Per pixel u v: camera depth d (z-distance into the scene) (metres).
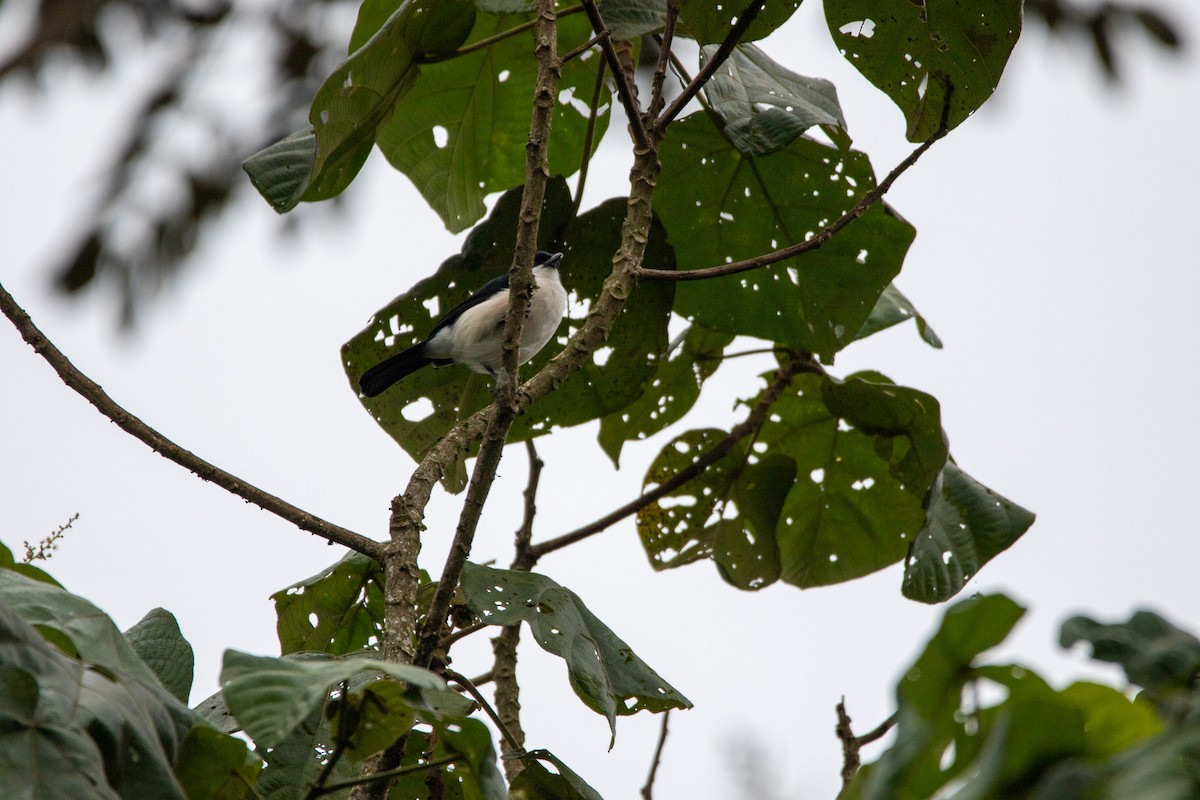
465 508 5.87
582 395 8.97
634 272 6.98
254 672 3.80
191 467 6.15
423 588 7.12
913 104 8.02
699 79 7.31
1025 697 2.48
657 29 7.88
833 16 7.78
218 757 4.13
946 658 2.66
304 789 5.48
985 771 2.49
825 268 9.30
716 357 10.22
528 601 6.37
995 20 7.47
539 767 5.84
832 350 9.38
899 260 9.14
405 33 7.46
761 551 9.81
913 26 7.66
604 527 8.92
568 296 9.23
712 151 9.09
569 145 10.23
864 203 7.25
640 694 6.30
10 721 3.29
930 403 8.65
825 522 10.23
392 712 4.41
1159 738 2.34
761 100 8.30
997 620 2.60
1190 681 3.04
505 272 9.15
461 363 9.59
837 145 8.89
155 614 5.57
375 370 9.42
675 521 9.87
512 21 9.34
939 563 8.47
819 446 10.02
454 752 4.53
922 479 8.91
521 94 9.77
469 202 10.30
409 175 10.11
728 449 9.34
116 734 3.54
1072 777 2.34
